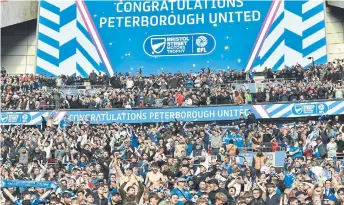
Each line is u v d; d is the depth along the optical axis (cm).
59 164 2594
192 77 3981
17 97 3841
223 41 4269
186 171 2102
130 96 3803
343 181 2142
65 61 4362
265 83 3959
